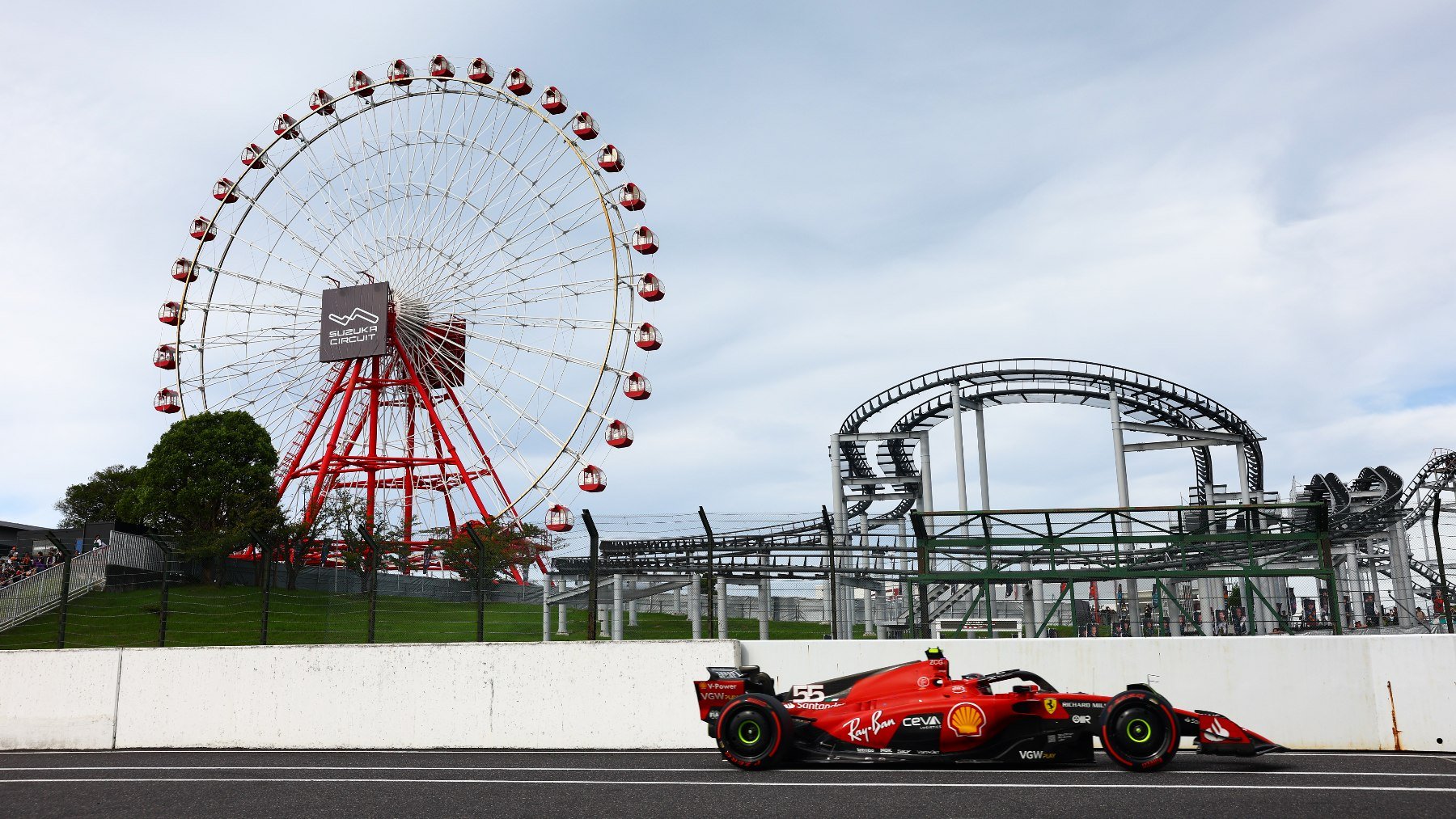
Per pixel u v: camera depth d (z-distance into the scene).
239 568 45.81
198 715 16.38
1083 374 46.84
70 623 34.09
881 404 50.28
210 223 49.81
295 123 49.78
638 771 11.77
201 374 48.88
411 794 10.35
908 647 14.75
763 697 11.91
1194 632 35.53
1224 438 48.50
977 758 11.36
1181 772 10.74
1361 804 8.73
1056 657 14.19
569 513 41.97
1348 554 46.44
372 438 50.41
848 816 8.58
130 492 48.09
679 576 30.67
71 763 14.14
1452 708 12.71
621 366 42.81
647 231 43.59
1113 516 23.33
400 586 47.16
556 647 15.43
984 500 50.50
